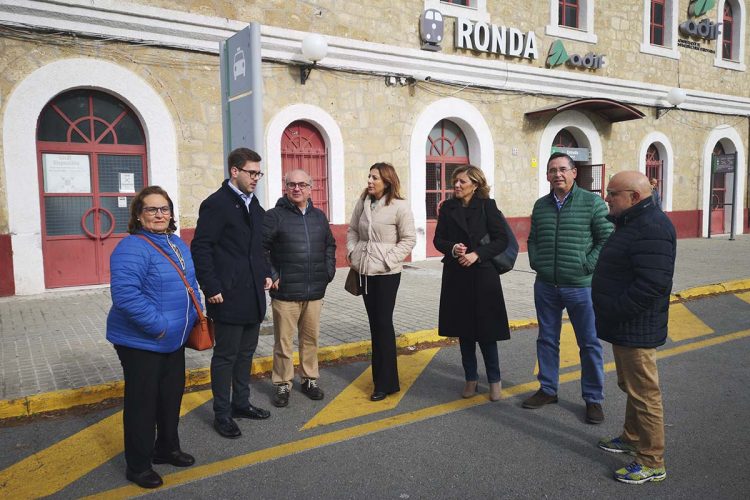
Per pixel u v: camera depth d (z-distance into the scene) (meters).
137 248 3.06
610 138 14.27
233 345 3.87
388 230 4.48
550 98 13.12
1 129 7.73
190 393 4.75
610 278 3.24
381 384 4.53
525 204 12.98
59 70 8.01
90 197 8.63
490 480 3.23
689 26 15.43
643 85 14.66
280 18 9.73
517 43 12.48
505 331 4.36
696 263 11.37
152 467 3.43
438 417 4.18
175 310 3.14
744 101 17.08
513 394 4.66
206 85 9.12
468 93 12.00
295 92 9.96
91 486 3.21
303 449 3.66
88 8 8.10
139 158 8.95
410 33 11.21
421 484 3.20
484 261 4.29
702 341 6.19
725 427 3.93
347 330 6.39
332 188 10.47
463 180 4.35
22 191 7.92
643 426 3.19
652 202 3.19
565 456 3.53
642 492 3.08
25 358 5.32
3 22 7.61
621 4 14.21
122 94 8.47
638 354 3.17
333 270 4.55
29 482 3.27
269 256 4.32
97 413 4.31
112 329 3.11
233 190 3.86
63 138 8.38
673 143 15.66
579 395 4.62
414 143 11.36
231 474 3.34
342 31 10.41
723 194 17.44
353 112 10.60
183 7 8.88
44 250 8.35
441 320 4.48
